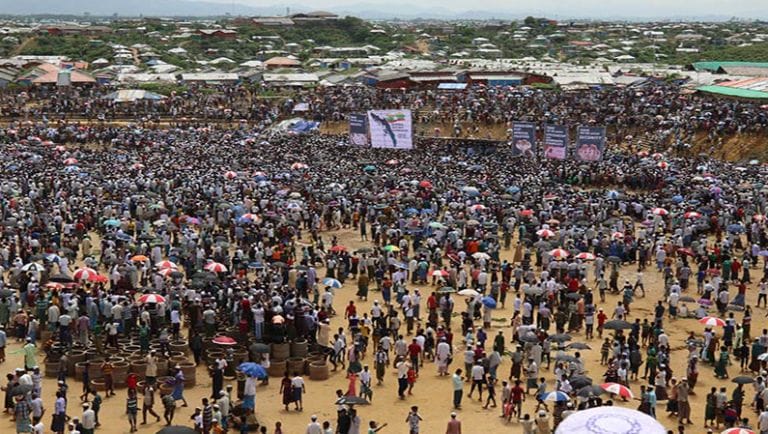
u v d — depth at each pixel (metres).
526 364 39.84
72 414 34.78
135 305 43.75
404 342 40.69
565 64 165.62
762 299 51.88
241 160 89.31
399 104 118.31
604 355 41.88
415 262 54.81
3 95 126.12
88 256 55.06
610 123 102.81
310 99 124.56
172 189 73.44
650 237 60.97
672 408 35.91
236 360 39.53
